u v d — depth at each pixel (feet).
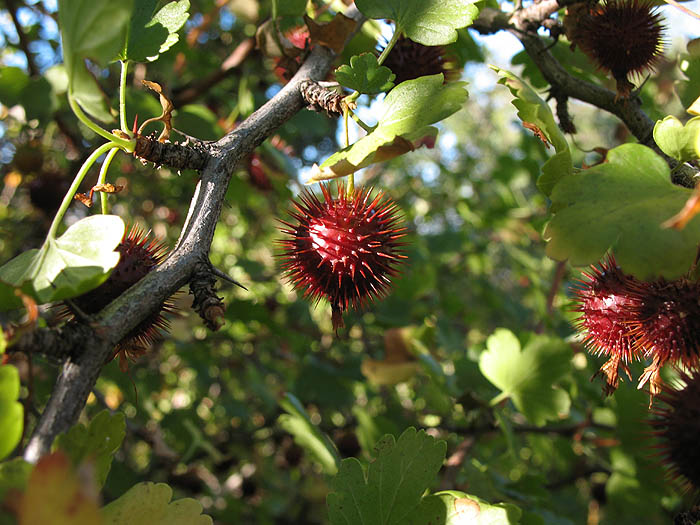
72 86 0.26
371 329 1.05
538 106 0.35
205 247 0.29
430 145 0.33
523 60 0.62
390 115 0.33
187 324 0.89
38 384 0.70
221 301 0.27
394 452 0.34
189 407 1.03
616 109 0.45
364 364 0.71
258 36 0.50
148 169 0.98
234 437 0.98
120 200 1.00
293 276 0.39
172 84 0.73
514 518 0.32
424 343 0.72
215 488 1.04
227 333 1.01
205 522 0.27
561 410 0.57
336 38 0.42
